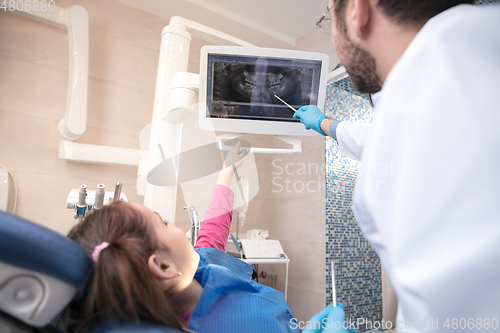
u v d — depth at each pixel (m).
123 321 0.44
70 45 1.86
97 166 2.08
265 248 2.07
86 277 0.45
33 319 0.40
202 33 1.73
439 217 0.31
